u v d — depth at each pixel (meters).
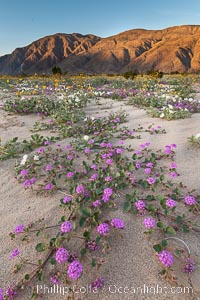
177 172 2.63
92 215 1.93
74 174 2.64
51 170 2.78
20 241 1.87
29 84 12.07
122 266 1.58
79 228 1.89
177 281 1.45
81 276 1.54
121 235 1.77
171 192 2.27
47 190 2.48
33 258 1.70
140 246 1.71
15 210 2.24
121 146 3.47
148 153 3.16
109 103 7.10
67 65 162.75
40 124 4.86
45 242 1.83
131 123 4.74
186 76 17.92
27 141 3.91
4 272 1.62
